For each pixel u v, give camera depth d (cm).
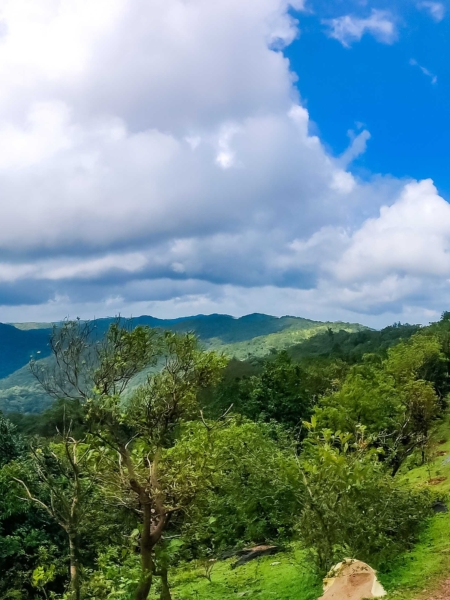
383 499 1137
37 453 1264
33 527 1678
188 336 1040
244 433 1789
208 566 1370
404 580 947
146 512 984
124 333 975
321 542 1082
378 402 2578
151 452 1063
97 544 1283
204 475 1054
